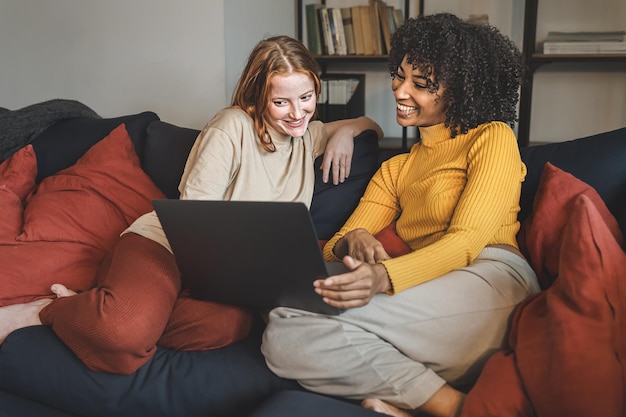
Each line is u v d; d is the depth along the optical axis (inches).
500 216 59.9
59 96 130.6
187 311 61.1
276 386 55.5
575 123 144.8
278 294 56.6
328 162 73.7
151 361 60.1
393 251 65.6
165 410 57.7
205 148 66.4
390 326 54.4
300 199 70.5
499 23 144.0
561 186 61.8
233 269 56.7
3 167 85.7
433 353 54.6
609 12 137.0
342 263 59.0
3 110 102.0
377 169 77.0
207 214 53.7
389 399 52.1
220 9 114.0
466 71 62.8
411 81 65.3
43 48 129.6
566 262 48.5
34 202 78.6
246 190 67.2
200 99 119.5
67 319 60.1
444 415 50.6
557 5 140.1
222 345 60.6
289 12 144.7
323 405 47.9
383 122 156.9
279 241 52.0
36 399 63.0
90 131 90.4
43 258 72.9
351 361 52.4
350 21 140.7
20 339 63.7
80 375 60.1
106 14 122.8
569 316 46.6
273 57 63.7
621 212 63.1
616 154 65.1
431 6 147.4
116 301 58.1
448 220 63.1
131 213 79.0
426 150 68.6
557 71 143.4
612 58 127.2
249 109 68.1
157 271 61.9
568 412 44.0
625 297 45.7
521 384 47.4
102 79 126.2
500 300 56.2
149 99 123.6
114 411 59.2
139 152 88.3
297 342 54.2
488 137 62.1
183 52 118.5
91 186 79.5
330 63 156.2
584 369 43.9
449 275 57.2
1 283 70.4
